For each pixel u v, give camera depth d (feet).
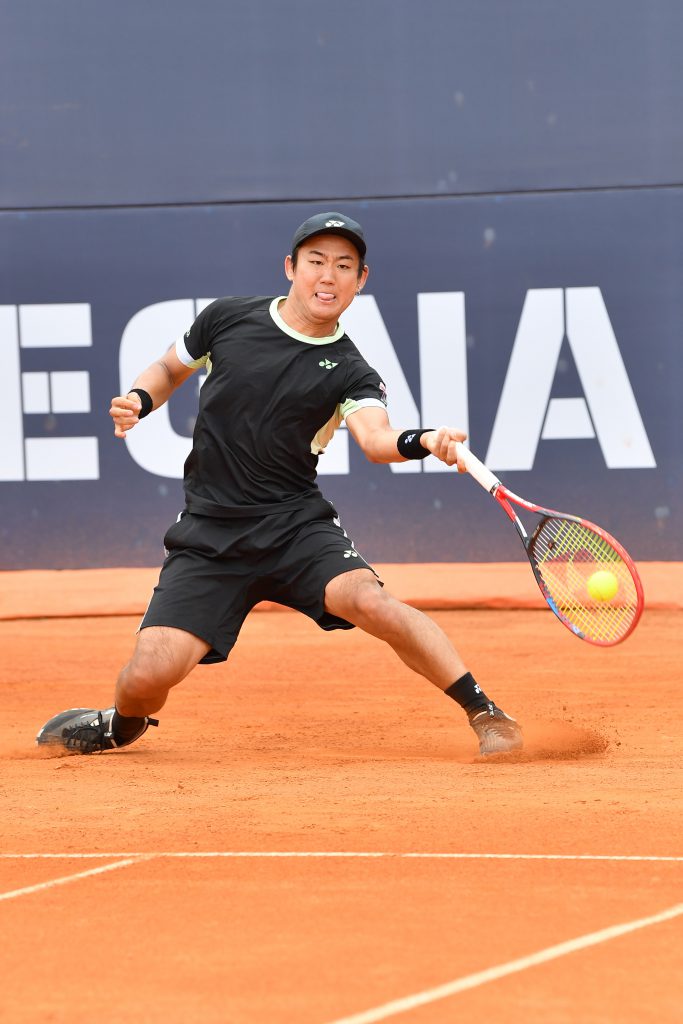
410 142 124.26
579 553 62.95
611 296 123.24
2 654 103.71
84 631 114.32
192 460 61.31
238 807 47.75
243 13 124.67
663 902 34.94
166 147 125.29
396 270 124.57
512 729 58.29
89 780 54.08
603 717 72.64
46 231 125.29
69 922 34.01
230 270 125.80
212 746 65.05
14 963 30.81
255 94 124.98
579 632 54.95
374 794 49.67
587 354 123.44
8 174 125.08
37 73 125.18
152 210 125.39
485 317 124.06
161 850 41.78
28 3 124.77
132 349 125.49
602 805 46.98
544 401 123.54
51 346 125.29
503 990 28.30
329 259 58.75
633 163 122.93
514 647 102.94
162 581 60.08
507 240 123.75
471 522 123.13
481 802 47.80
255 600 60.54
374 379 60.03
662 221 122.83
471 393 124.16
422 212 124.36
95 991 28.84
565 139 123.34
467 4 123.75
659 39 122.62
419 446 56.34
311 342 59.82
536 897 35.55
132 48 125.08
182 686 88.94
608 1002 27.48
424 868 38.88
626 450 122.93
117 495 124.98
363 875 38.24
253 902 35.58
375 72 124.26
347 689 87.30
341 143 124.77
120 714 60.70
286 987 28.76
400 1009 27.27
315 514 59.82
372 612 57.11
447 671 58.18
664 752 59.98
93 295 125.49
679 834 42.70
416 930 32.68
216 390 60.03
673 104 122.72
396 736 68.33
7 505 125.18
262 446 59.21
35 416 125.29
